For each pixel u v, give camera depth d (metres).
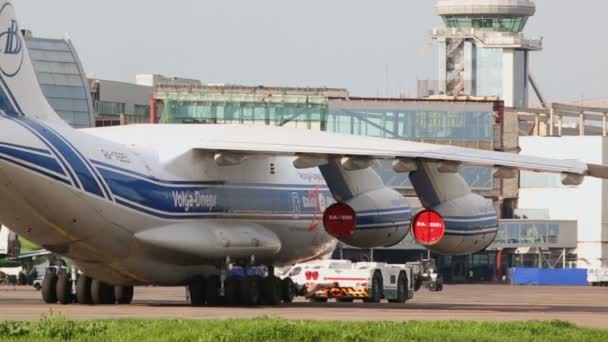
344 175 90.94
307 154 87.00
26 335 55.66
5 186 76.69
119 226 83.94
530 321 66.94
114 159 83.75
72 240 82.88
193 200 89.75
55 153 78.50
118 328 58.06
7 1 78.56
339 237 91.31
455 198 91.06
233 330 56.34
